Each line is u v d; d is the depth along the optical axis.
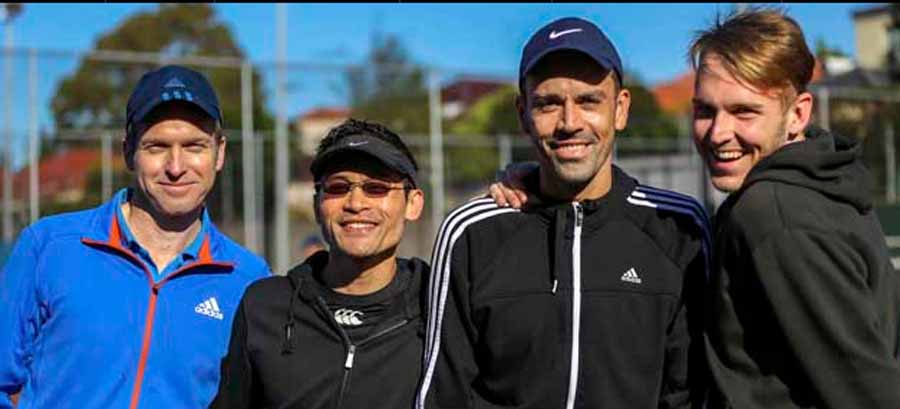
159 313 3.21
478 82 18.17
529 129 3.03
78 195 15.29
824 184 2.57
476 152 18.91
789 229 2.49
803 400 2.54
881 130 16.36
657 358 2.90
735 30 2.76
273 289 3.20
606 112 2.98
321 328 3.10
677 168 17.61
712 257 2.80
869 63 29.39
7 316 3.18
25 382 3.21
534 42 2.99
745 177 2.71
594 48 2.91
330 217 3.14
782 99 2.71
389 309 3.11
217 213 16.39
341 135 3.21
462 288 3.00
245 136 15.75
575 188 3.00
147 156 3.20
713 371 2.65
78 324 3.13
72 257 3.21
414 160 3.35
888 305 2.55
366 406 3.04
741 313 2.60
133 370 3.14
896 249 9.50
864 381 2.41
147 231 3.28
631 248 2.97
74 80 15.63
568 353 2.88
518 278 2.95
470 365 2.98
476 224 3.06
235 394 3.10
